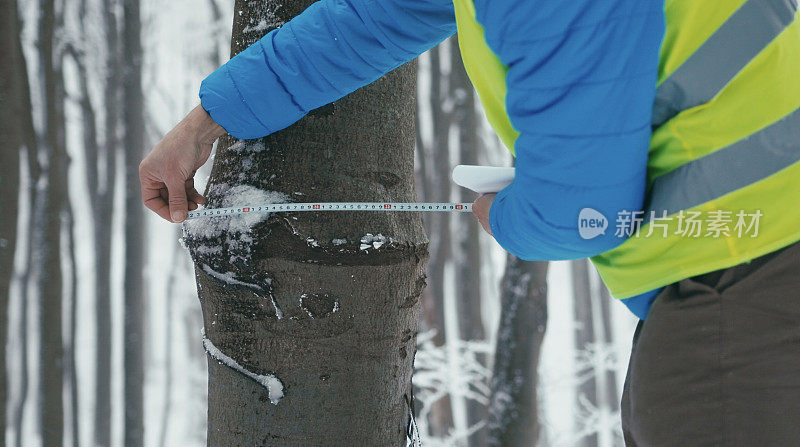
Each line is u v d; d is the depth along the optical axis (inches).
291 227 55.6
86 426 780.0
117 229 940.6
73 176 680.4
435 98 490.9
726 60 36.1
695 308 38.1
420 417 398.0
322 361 57.1
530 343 228.1
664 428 38.5
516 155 40.4
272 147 57.6
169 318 872.9
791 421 35.9
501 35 38.6
